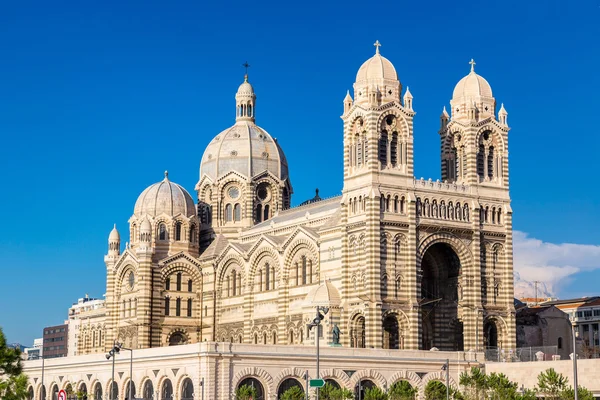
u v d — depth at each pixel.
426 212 168.88
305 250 178.12
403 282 164.00
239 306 195.75
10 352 123.00
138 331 199.88
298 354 146.50
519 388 150.88
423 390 155.00
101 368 168.75
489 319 172.50
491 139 180.62
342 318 164.38
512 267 176.88
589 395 123.56
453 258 173.62
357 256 164.50
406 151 168.62
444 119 183.25
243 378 141.75
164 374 149.75
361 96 169.62
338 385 148.62
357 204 166.00
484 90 182.38
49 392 185.88
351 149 169.50
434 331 174.25
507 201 178.75
